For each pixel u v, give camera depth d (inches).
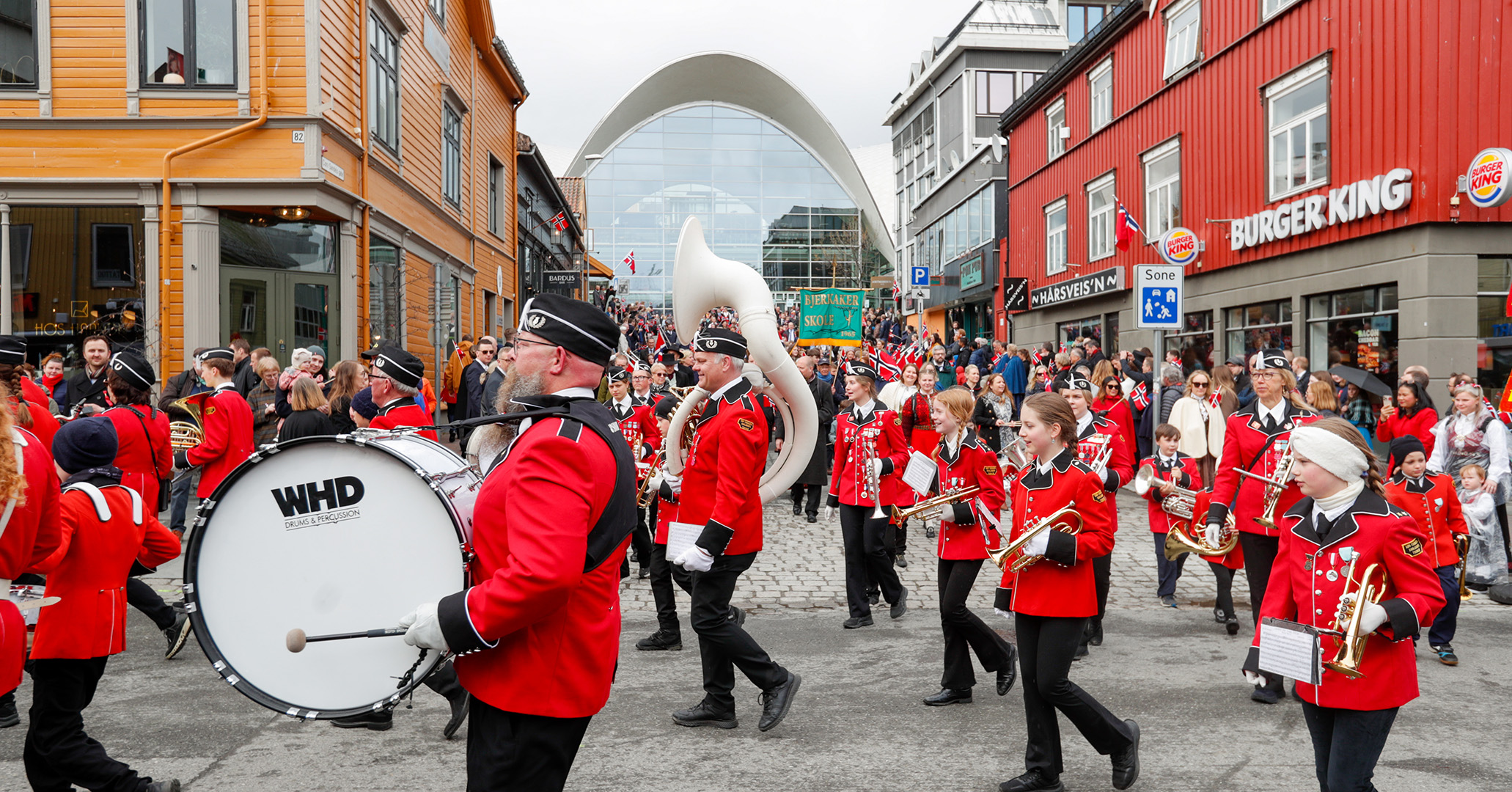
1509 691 222.2
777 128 2844.5
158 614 241.0
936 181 1544.0
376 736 193.2
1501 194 489.1
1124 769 163.2
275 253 537.3
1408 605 127.6
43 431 275.9
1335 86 596.1
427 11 723.4
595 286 2025.1
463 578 103.1
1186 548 239.0
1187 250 729.6
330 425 290.5
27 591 128.0
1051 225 1061.1
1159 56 816.3
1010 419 494.6
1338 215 587.2
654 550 256.8
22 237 501.7
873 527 281.0
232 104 504.1
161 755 182.5
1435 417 394.9
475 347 674.8
